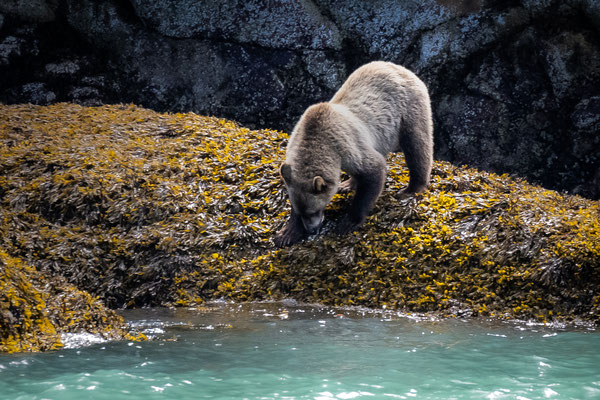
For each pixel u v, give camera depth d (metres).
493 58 41.41
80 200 25.69
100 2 43.69
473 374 14.73
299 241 24.77
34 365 14.84
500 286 21.97
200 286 23.81
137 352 16.28
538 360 15.94
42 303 17.61
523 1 40.12
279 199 26.58
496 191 26.78
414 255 23.23
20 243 23.67
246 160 28.70
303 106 42.91
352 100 24.52
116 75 43.78
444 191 26.48
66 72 43.06
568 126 40.34
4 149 29.17
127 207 25.69
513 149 41.31
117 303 23.11
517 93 40.84
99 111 36.53
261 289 23.64
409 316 21.06
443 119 42.34
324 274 23.64
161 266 24.05
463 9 40.91
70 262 23.52
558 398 13.14
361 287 22.88
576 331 19.31
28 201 25.89
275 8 41.69
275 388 13.57
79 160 28.03
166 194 26.44
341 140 22.25
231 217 26.05
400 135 25.45
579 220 23.73
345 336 18.27
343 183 26.52
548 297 21.34
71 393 13.03
